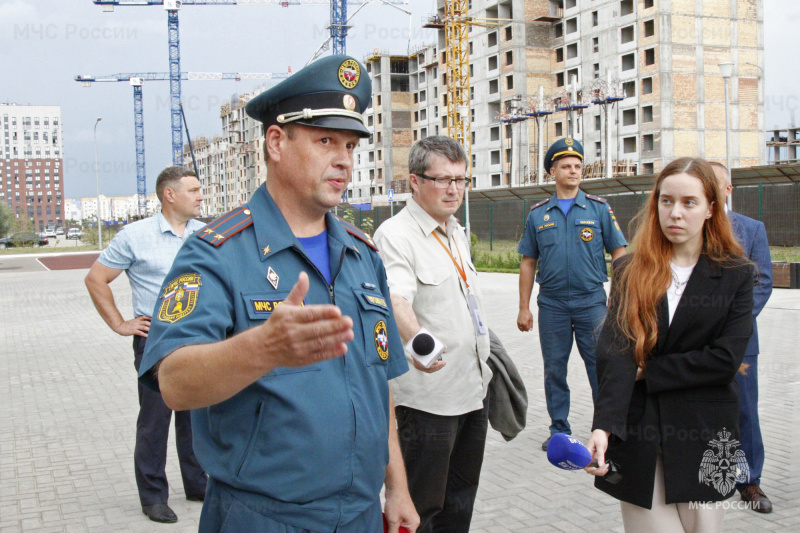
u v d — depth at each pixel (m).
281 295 1.88
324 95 1.93
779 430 5.68
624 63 65.69
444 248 3.38
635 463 2.57
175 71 89.19
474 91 80.31
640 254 2.65
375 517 2.01
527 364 8.52
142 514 4.40
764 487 4.54
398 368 2.27
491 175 78.62
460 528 3.43
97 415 6.77
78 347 10.88
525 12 73.00
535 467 5.13
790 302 13.16
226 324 1.78
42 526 4.23
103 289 4.43
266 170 2.04
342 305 2.00
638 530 2.63
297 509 1.81
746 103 65.25
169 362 1.64
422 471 3.17
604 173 60.03
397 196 82.56
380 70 93.25
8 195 136.62
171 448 5.77
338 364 1.93
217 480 1.88
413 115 94.12
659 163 62.09
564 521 4.19
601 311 5.31
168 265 4.50
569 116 63.06
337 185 1.99
